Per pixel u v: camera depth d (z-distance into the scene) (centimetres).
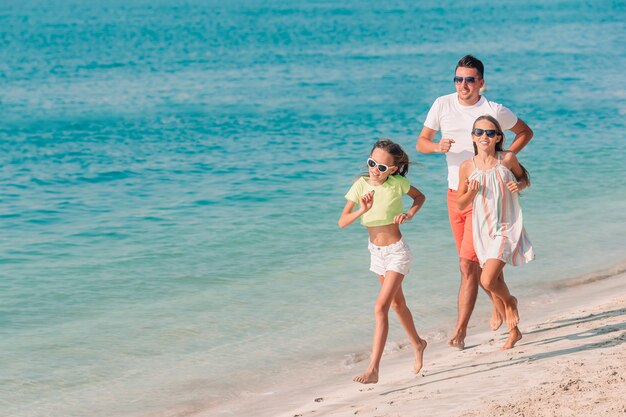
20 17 11881
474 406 501
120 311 872
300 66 4903
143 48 6306
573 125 2389
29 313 864
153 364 729
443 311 852
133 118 2906
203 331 809
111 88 3950
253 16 11631
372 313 854
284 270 1019
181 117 2900
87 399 656
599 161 1756
